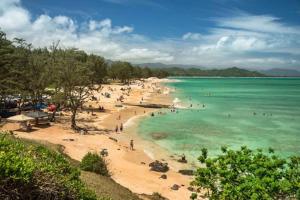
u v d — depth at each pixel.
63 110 82.19
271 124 76.50
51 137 52.56
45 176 9.42
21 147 11.22
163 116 87.00
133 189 33.53
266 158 13.90
